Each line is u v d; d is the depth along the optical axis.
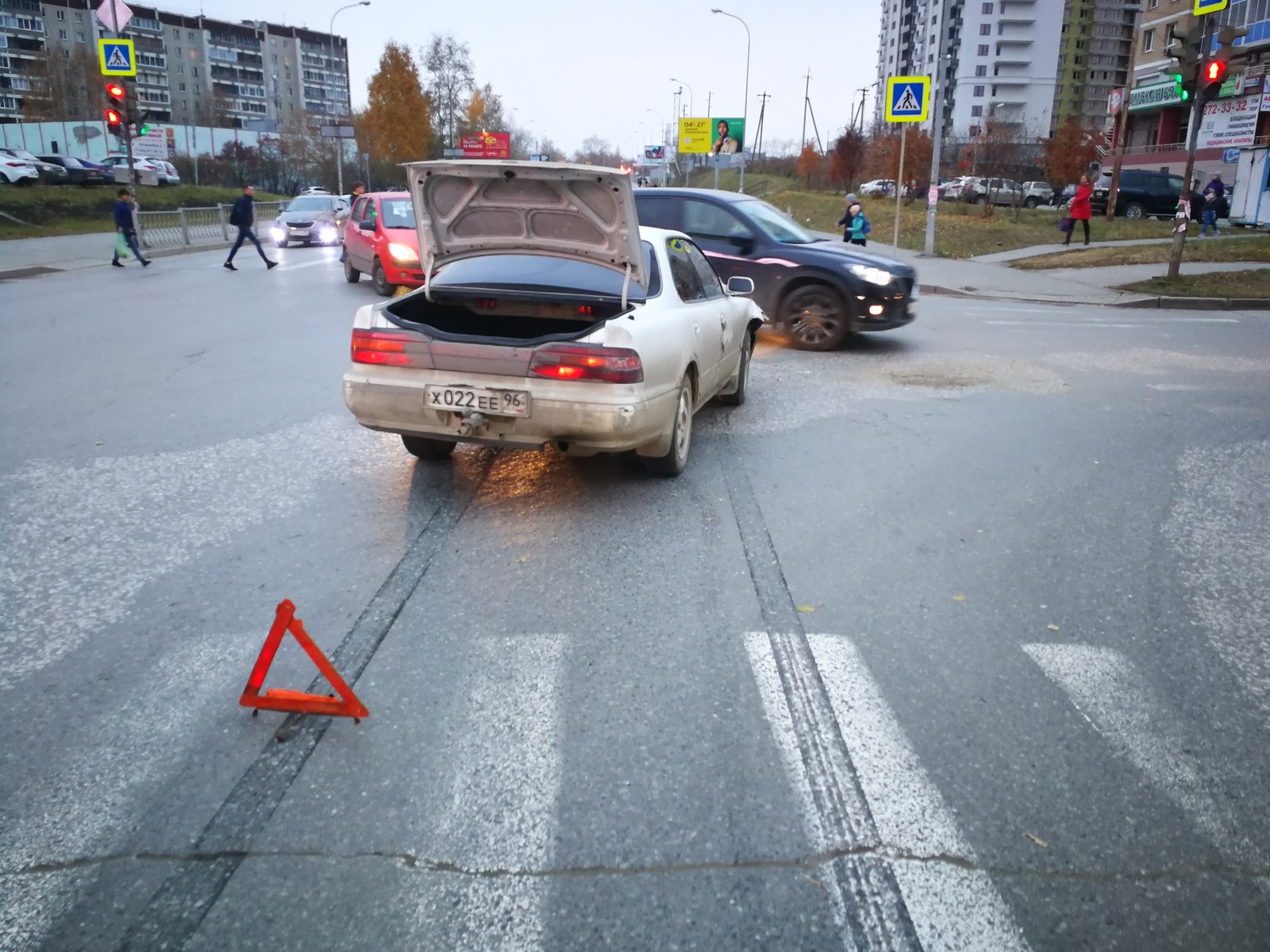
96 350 10.23
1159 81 56.03
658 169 101.75
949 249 26.50
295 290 16.42
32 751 3.00
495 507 5.34
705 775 2.90
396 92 66.06
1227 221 36.22
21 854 2.54
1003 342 11.80
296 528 4.99
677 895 2.40
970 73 113.00
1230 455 6.65
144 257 22.20
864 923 2.32
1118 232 28.36
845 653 3.69
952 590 4.31
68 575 4.37
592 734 3.11
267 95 146.38
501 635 3.79
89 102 78.44
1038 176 51.41
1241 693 3.47
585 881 2.45
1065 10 113.62
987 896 2.42
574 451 5.13
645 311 5.33
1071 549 4.85
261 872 2.47
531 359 4.91
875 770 2.94
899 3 134.00
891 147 48.69
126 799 2.77
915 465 6.27
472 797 2.78
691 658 3.63
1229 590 4.39
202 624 3.89
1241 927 2.34
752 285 7.57
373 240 15.90
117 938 2.25
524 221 5.50
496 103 91.69
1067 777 2.93
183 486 5.67
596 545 4.77
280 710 3.21
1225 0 15.27
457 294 5.82
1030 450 6.70
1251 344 11.73
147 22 127.00
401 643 3.72
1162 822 2.73
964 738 3.13
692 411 6.17
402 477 5.86
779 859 2.54
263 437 6.75
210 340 10.89
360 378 5.19
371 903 2.37
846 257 10.61
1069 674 3.57
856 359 10.31
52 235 29.09
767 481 5.87
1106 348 11.34
